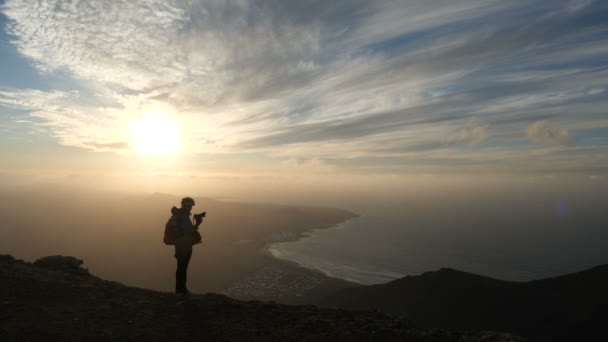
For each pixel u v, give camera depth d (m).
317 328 8.30
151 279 120.44
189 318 8.46
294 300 104.19
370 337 7.92
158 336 7.29
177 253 10.93
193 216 11.63
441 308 71.81
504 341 8.20
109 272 125.31
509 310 65.50
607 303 58.19
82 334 7.12
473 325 62.19
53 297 9.20
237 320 8.55
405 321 9.66
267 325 8.35
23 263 12.79
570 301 62.22
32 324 7.39
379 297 83.88
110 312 8.48
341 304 85.75
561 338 53.22
